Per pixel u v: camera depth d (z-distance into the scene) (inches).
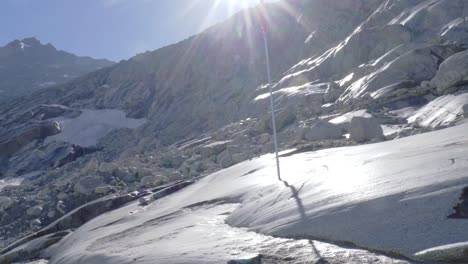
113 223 471.8
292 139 714.2
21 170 1672.0
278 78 1584.6
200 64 2210.9
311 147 577.0
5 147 1940.2
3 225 740.7
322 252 219.0
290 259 220.7
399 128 592.4
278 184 365.7
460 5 1105.4
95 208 593.0
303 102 1045.8
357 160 375.6
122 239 366.6
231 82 1907.0
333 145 571.5
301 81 1326.3
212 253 245.0
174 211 425.7
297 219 261.0
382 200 238.4
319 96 1045.2
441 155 291.4
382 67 876.0
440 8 1121.4
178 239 304.2
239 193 407.5
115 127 2153.1
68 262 340.5
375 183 267.6
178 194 536.7
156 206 505.0
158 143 1686.8
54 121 2145.7
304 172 399.9
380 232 216.2
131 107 2347.4
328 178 317.4
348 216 238.5
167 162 882.1
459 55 660.1
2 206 776.3
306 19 1942.7
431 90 707.4
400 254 199.2
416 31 1141.7
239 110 1558.8
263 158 580.7
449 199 216.4
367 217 230.7
